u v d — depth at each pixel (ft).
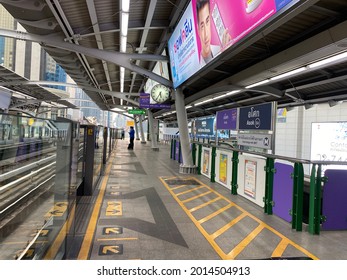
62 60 42.24
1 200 11.68
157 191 25.22
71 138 12.14
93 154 22.98
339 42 17.38
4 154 11.59
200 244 13.73
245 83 31.63
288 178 17.15
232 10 18.38
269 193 18.76
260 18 15.37
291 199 16.79
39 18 27.43
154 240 14.08
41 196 12.53
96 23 28.27
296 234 15.30
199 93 39.29
